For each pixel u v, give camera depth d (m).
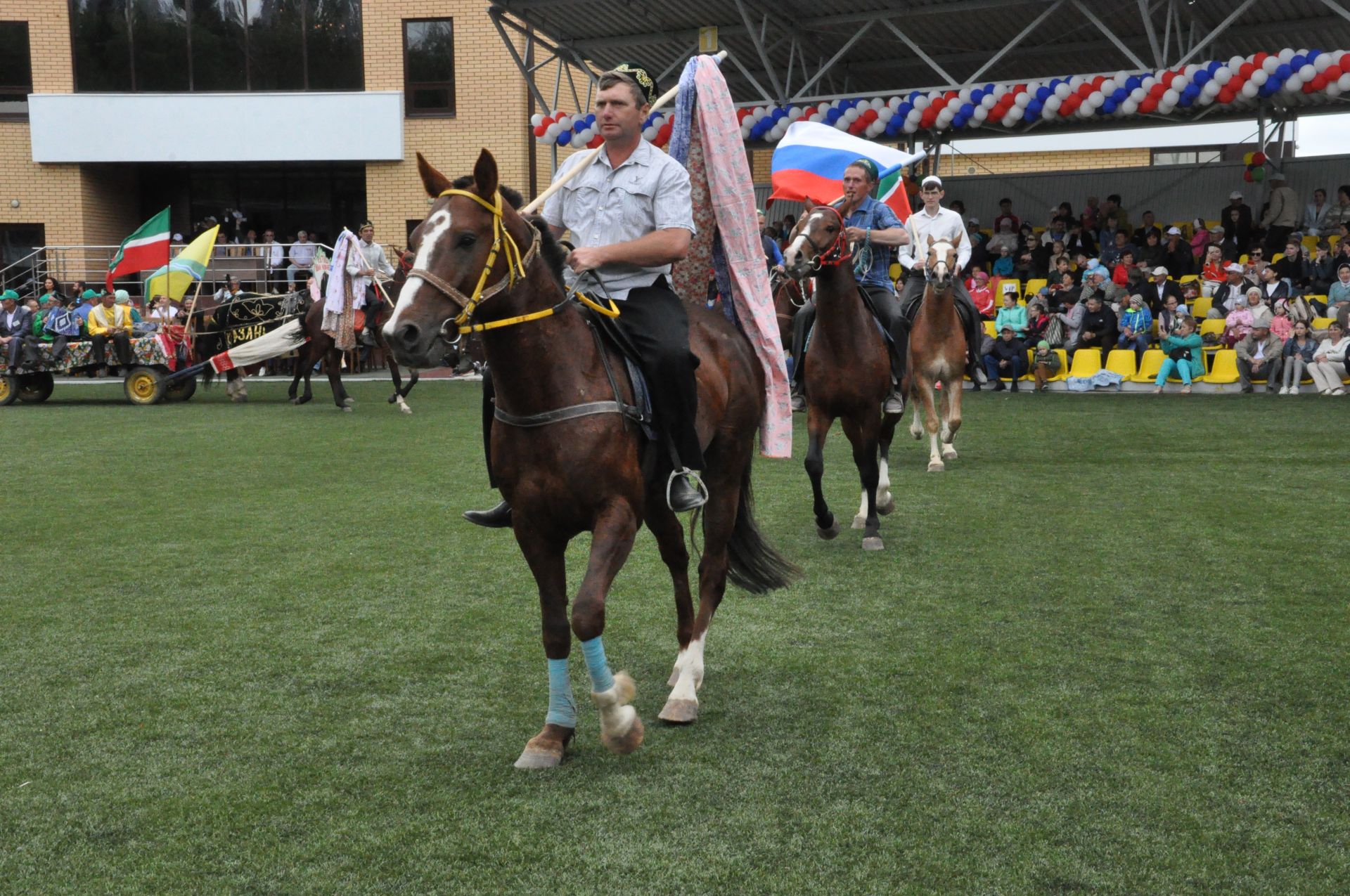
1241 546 6.52
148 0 22.86
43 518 7.73
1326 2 14.35
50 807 3.39
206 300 21.47
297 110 22.84
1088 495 8.18
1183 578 5.85
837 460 10.08
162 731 3.98
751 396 4.51
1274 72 13.92
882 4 16.70
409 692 4.37
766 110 17.34
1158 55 14.94
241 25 22.95
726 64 20.20
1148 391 15.74
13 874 2.99
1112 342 16.31
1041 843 3.10
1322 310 16.06
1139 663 4.57
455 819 3.29
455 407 15.04
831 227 6.18
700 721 4.04
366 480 9.23
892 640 4.93
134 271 17.33
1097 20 15.28
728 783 3.52
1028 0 15.80
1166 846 3.08
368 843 3.15
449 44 22.84
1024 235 19.34
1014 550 6.54
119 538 7.09
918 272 9.71
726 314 4.79
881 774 3.56
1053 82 15.41
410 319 3.14
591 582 3.48
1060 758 3.66
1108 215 19.88
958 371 9.40
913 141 20.39
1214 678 4.38
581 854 3.08
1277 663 4.54
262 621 5.31
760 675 4.52
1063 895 2.85
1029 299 18.33
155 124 22.81
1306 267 16.56
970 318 9.77
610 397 3.61
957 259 9.36
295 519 7.66
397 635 5.07
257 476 9.48
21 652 4.86
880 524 7.27
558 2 16.92
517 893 2.88
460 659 4.75
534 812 3.33
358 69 22.95
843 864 3.01
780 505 8.04
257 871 3.00
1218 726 3.91
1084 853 3.05
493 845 3.13
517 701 4.27
